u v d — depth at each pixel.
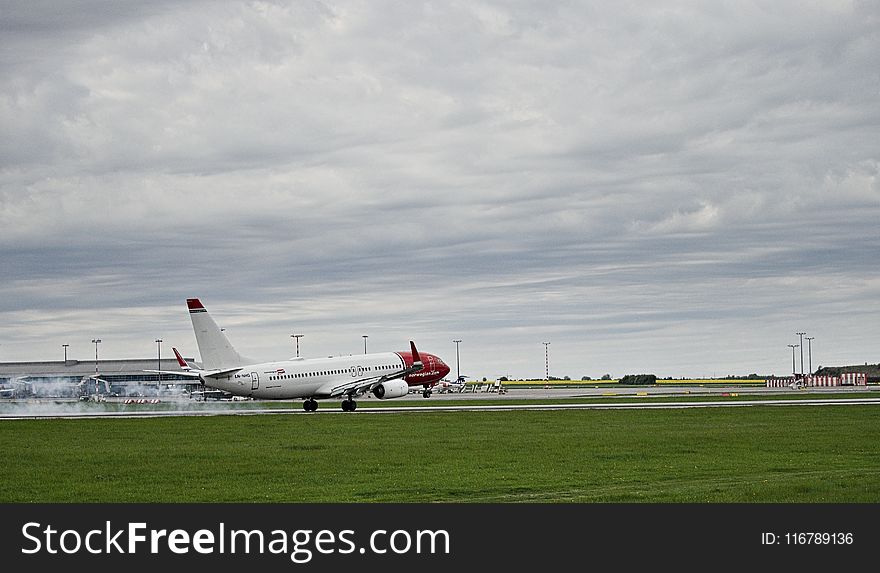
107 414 104.69
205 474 44.38
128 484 41.50
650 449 53.16
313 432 70.75
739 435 62.69
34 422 89.12
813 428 68.94
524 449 54.00
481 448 55.00
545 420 82.94
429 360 120.25
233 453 54.22
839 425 72.19
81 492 39.34
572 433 66.38
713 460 46.91
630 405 112.12
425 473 43.09
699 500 34.00
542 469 43.88
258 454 53.34
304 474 43.72
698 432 66.06
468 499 35.41
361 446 57.50
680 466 44.44
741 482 38.34
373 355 115.12
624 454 50.31
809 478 39.06
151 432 73.44
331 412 104.06
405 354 118.19
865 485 36.78
